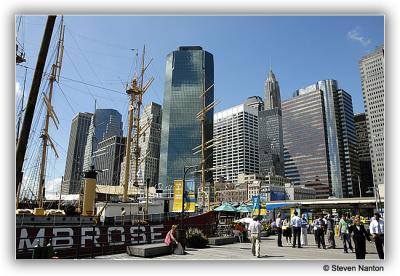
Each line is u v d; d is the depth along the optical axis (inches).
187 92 5433.1
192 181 1226.6
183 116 5206.7
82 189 1342.3
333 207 4409.5
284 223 1020.5
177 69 5679.1
